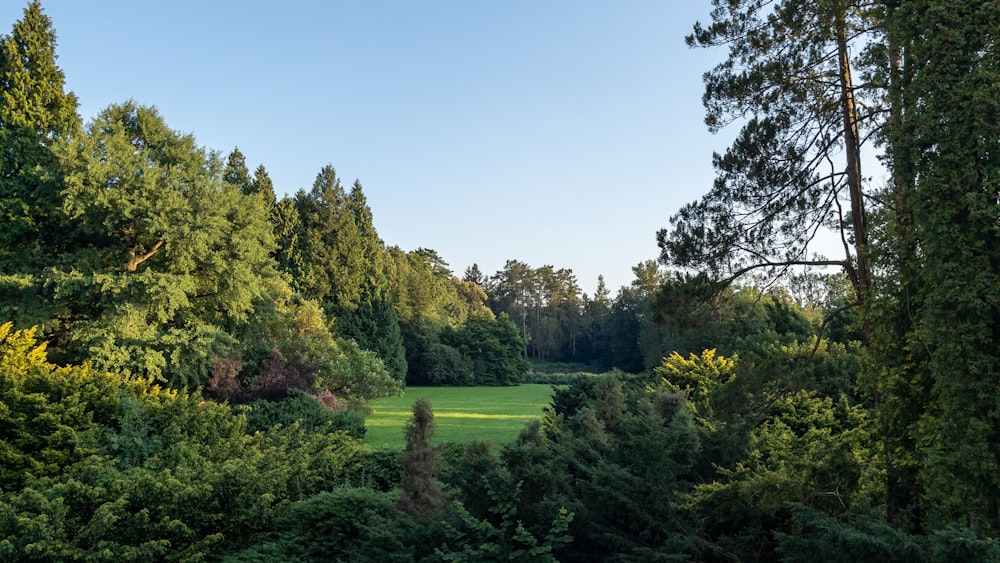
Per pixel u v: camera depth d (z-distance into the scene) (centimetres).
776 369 924
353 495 901
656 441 748
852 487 742
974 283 592
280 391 2036
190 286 2131
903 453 711
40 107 2234
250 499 887
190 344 2022
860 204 909
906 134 664
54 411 1072
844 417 1375
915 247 707
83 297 1956
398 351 5338
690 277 1017
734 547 704
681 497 731
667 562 654
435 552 701
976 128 596
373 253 5425
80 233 2145
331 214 5019
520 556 636
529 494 749
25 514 736
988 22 617
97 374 1279
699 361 1992
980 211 585
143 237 2142
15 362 1226
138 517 777
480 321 7025
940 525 539
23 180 2091
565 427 1348
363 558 749
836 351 1440
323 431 1595
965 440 581
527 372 7112
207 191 2344
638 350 7681
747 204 981
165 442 1138
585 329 9612
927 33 650
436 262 10219
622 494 732
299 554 829
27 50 2256
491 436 2377
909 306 708
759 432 978
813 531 629
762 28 974
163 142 2436
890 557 489
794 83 966
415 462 857
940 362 620
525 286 10044
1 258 2023
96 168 2003
